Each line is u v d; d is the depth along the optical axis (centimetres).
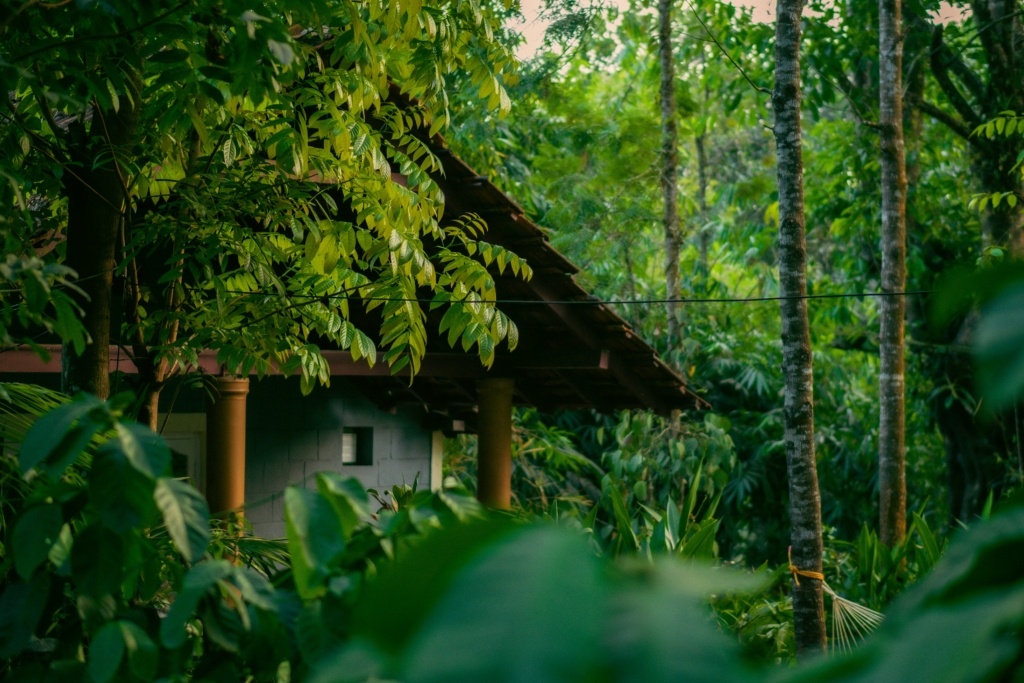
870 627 664
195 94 355
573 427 1501
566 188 1230
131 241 437
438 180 619
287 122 433
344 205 617
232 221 441
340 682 53
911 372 1295
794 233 659
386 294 461
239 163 474
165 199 495
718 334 1570
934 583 50
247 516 854
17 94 454
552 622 36
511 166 1396
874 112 1306
